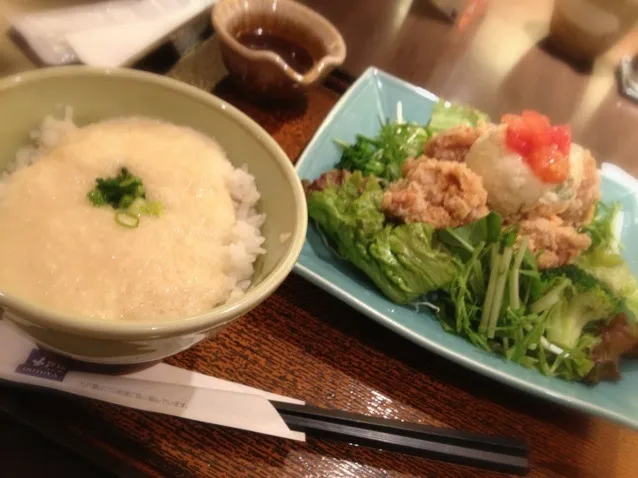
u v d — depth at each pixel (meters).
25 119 0.25
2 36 0.33
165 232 0.24
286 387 0.29
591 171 0.41
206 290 0.24
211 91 0.41
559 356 0.35
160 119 0.28
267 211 0.27
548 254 0.38
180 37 0.42
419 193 0.37
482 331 0.35
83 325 0.19
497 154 0.38
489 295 0.36
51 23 0.34
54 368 0.25
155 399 0.26
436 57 0.53
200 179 0.26
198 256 0.24
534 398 0.33
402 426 0.28
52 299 0.22
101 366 0.25
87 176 0.25
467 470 0.29
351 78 0.47
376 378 0.31
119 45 0.36
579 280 0.38
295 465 0.27
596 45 0.58
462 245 0.37
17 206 0.23
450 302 0.36
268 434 0.27
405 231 0.36
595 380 0.34
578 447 0.31
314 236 0.36
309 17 0.43
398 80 0.46
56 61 0.33
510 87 0.53
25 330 0.21
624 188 0.46
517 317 0.35
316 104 0.43
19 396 0.25
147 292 0.23
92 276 0.22
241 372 0.29
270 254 0.25
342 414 0.28
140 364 0.26
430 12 0.58
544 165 0.37
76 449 0.25
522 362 0.34
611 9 0.55
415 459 0.28
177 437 0.26
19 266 0.22
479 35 0.58
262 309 0.31
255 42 0.43
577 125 0.51
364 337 0.32
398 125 0.43
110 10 0.37
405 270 0.35
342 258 0.36
